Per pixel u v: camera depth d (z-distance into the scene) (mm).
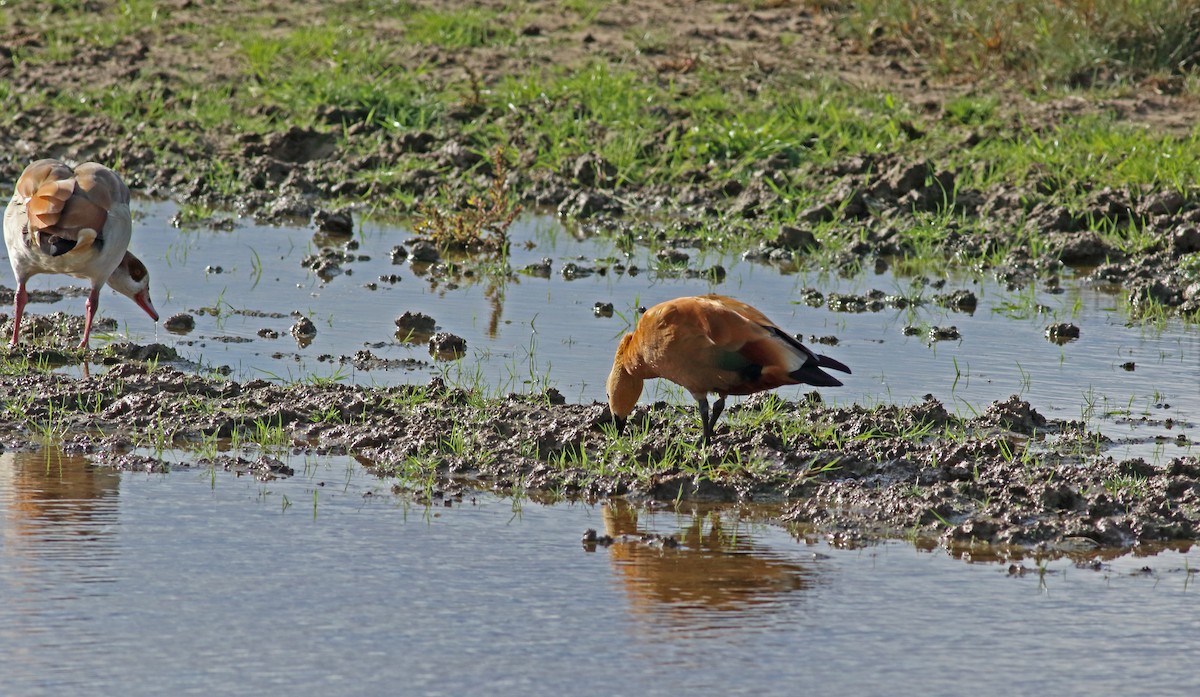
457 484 16281
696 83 42062
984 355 22797
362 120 39125
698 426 18562
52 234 20188
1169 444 18172
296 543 13961
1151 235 30875
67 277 26703
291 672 11016
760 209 33406
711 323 16500
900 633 12141
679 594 12945
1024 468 16859
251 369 20703
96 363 20750
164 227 31188
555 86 40469
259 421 17766
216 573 13047
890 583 13422
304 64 43531
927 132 37469
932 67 44188
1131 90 41000
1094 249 30344
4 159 36031
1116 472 16703
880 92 41062
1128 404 20062
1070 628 12336
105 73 42656
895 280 28516
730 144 36656
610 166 35719
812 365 16453
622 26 48156
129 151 36438
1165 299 27156
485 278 27828
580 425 18188
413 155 36625
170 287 26031
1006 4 45219
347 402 18703
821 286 27828
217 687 10703
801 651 11703
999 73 43438
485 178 35125
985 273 29500
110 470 16203
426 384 20094
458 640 11719
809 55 45375
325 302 25281
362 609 12312
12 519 14359
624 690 10867
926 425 18531
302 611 12219
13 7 49594
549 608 12492
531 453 17203
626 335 17562
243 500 15305
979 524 14906
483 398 19422
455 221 30391
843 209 32500
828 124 37625
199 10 49656
